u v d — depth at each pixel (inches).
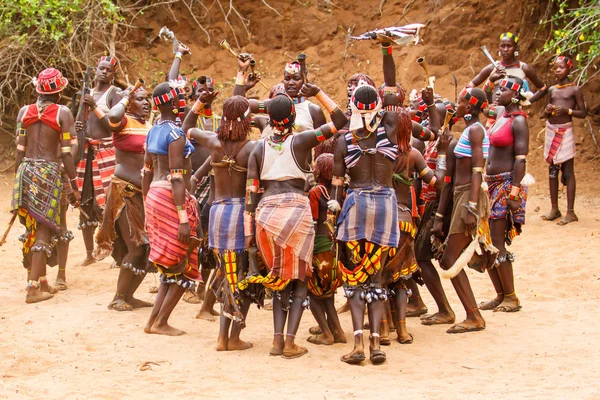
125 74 964.6
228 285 403.2
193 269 441.7
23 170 506.6
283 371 376.5
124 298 493.4
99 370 379.2
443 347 416.8
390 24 986.1
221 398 339.6
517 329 450.0
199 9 1029.2
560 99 719.7
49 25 930.7
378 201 386.0
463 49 944.3
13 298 522.3
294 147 388.5
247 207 391.2
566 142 717.9
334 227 392.2
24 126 512.7
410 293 434.3
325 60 988.6
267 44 1016.2
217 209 405.4
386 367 382.9
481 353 405.7
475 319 447.2
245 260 404.8
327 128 384.8
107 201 493.0
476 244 423.2
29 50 941.8
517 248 648.4
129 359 395.9
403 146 405.1
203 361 393.1
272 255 387.2
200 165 505.7
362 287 390.9
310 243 390.0
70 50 906.1
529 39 935.0
